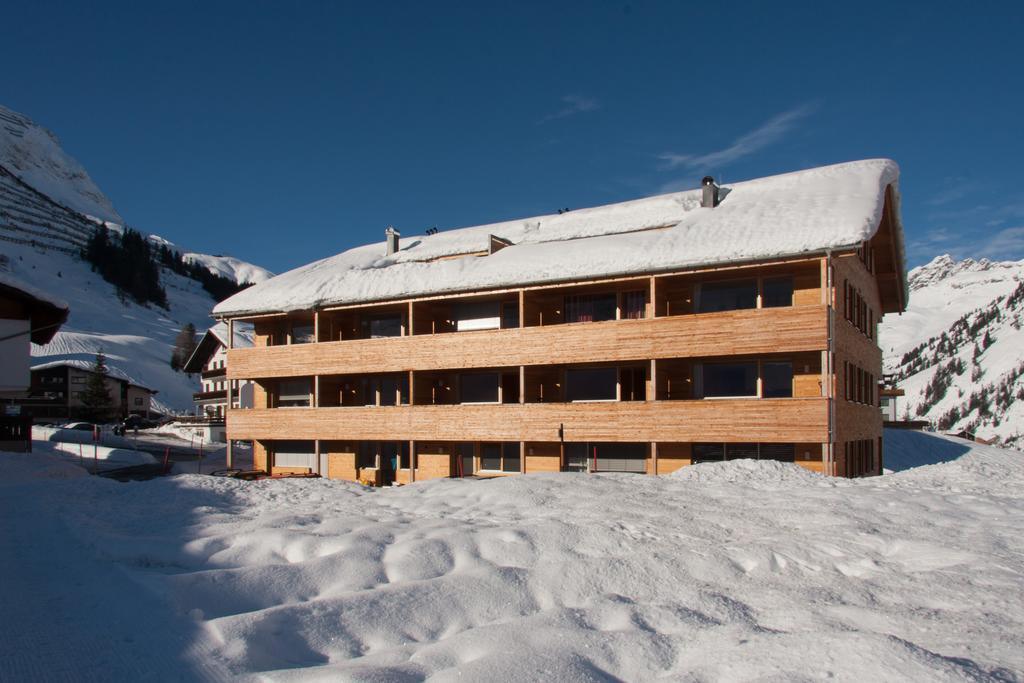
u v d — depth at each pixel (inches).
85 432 1915.6
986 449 1701.5
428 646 232.5
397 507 466.3
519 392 1182.9
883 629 237.6
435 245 1449.3
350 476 1304.1
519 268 1128.2
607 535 353.7
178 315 7263.8
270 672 207.9
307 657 232.2
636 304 1100.5
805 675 194.2
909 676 188.5
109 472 1270.9
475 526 381.7
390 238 1530.5
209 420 2447.1
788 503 434.3
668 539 352.2
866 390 1227.2
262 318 1369.3
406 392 1282.0
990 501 439.5
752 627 245.8
